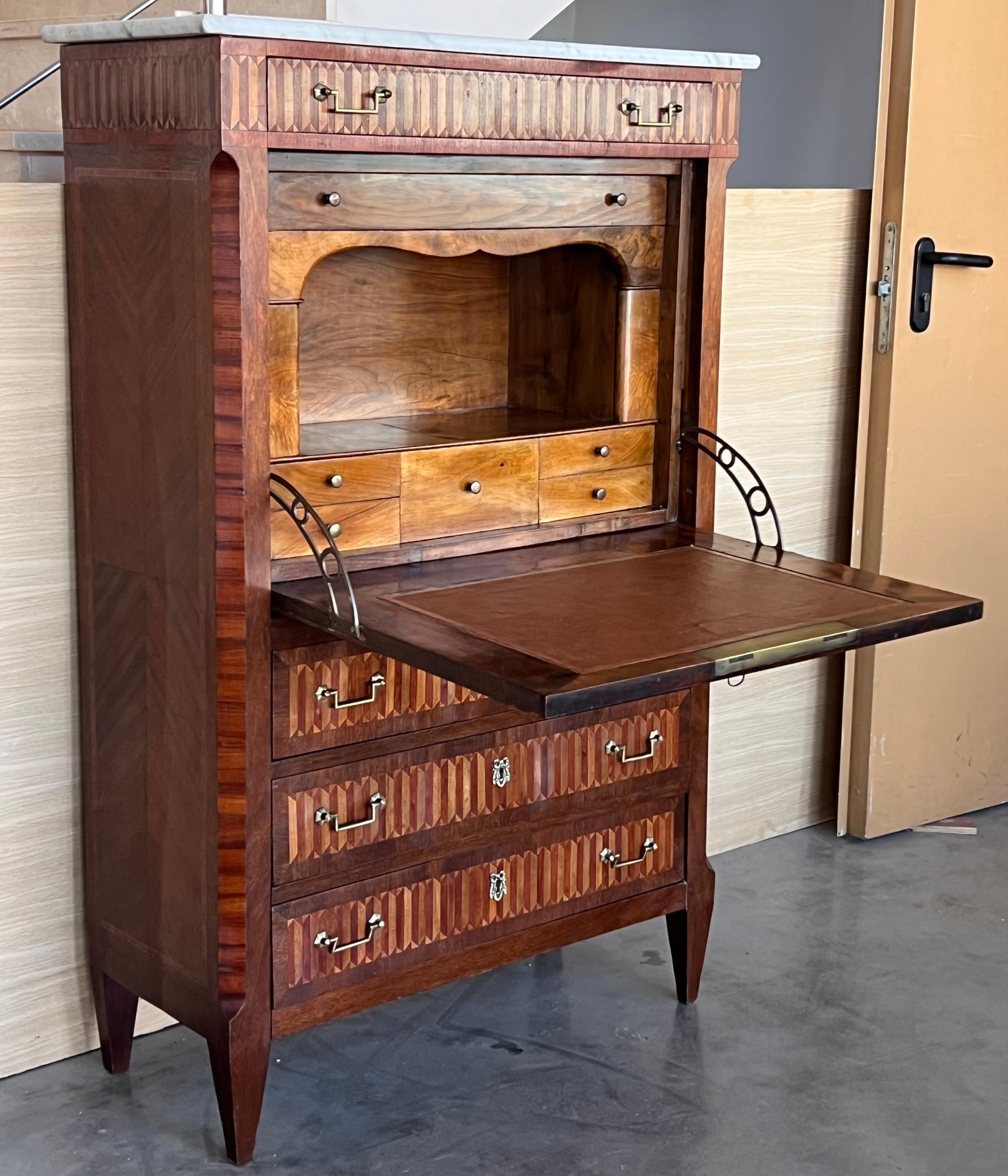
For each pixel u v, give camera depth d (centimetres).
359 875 228
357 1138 234
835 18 345
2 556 231
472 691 224
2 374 226
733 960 292
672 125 240
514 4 379
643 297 252
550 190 232
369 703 223
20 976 247
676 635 197
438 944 239
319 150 201
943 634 347
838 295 332
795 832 356
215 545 205
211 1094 246
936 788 357
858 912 313
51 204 225
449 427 253
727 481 324
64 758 245
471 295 272
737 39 367
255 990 220
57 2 365
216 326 198
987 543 352
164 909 229
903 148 314
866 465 333
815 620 205
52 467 234
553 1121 239
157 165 204
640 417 257
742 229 311
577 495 251
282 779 217
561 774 248
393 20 360
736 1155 231
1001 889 326
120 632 229
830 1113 242
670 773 262
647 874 263
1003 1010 275
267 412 204
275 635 213
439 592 216
